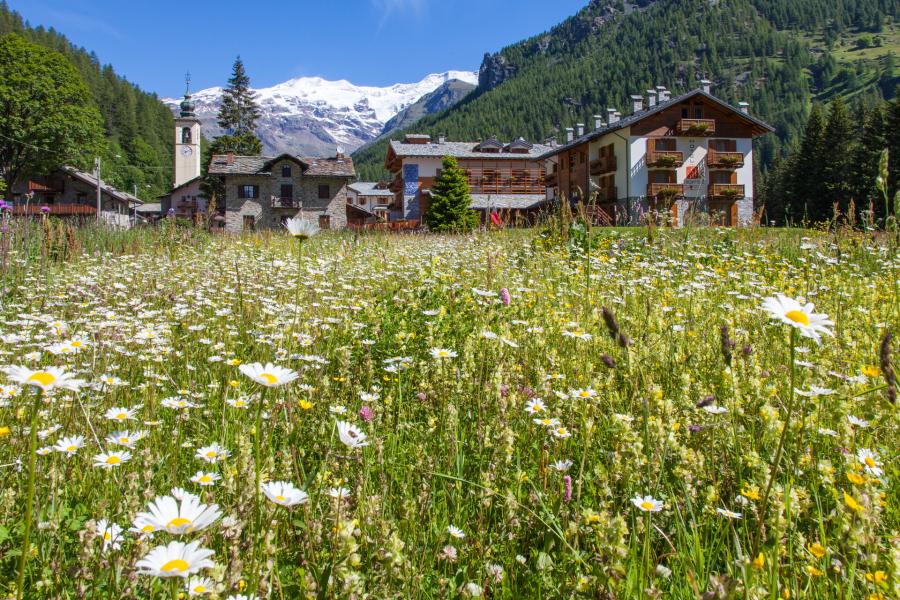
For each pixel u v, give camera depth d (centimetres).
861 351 385
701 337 413
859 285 671
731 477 229
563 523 200
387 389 354
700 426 249
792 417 248
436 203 4334
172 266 968
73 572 162
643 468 222
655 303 534
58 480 210
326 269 840
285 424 276
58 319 497
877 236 1010
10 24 15638
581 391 276
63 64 6112
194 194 8569
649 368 352
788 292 620
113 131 14412
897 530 191
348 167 6241
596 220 1187
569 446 277
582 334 394
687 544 189
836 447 243
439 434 272
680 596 173
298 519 199
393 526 187
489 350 368
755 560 150
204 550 113
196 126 10506
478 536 202
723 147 4853
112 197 7269
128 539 180
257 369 136
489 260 648
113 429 281
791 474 222
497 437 245
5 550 186
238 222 5931
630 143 4703
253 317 553
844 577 164
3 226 853
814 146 6400
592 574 163
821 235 1138
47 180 7081
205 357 433
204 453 221
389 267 908
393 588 172
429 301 554
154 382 353
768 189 8119
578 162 5531
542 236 1170
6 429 242
